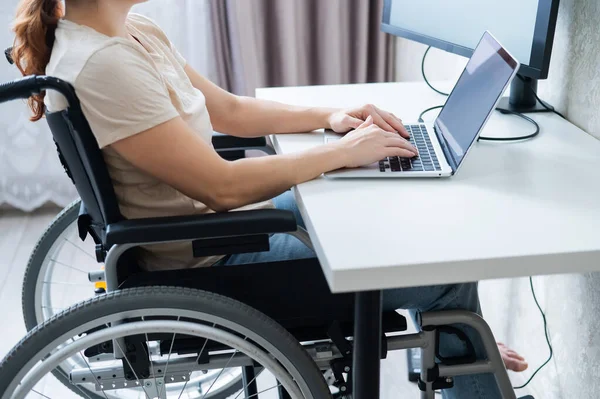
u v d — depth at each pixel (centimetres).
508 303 186
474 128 124
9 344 202
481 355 137
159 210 129
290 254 137
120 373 129
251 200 124
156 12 253
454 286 130
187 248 133
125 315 116
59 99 115
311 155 125
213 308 116
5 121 263
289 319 127
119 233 114
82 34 120
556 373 165
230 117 154
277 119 152
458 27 156
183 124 121
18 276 236
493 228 108
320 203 116
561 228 107
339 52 263
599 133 142
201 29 252
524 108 157
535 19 137
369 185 122
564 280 157
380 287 100
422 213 112
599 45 139
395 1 175
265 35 257
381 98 167
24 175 272
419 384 135
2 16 250
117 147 117
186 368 126
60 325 115
